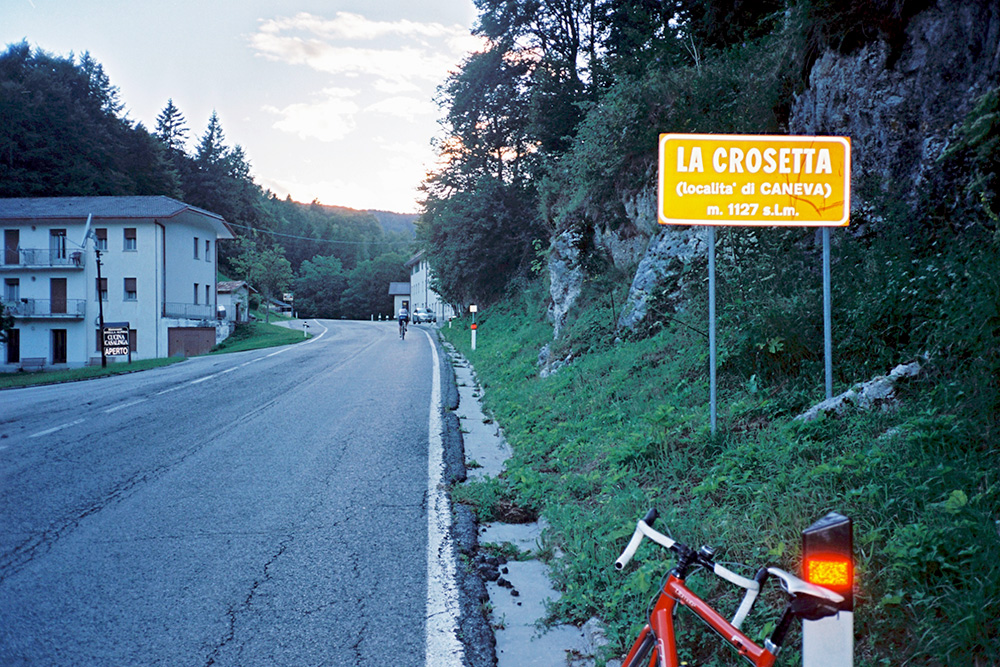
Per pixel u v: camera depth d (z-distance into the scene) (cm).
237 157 11194
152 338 4531
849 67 779
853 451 461
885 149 717
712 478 502
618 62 1716
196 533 549
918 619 286
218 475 742
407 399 1329
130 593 432
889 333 604
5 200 4750
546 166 2091
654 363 945
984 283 411
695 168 604
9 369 4531
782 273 720
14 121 5656
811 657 181
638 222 1347
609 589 402
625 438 688
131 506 629
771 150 600
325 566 475
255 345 3962
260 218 10494
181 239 4831
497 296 3722
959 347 451
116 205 4675
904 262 589
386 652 354
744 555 380
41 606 414
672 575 214
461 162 3622
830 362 581
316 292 13050
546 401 1054
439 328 5194
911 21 707
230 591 434
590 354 1230
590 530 498
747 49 1141
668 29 1575
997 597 269
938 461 387
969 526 307
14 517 600
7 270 4528
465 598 420
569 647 363
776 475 476
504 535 554
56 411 1295
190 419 1127
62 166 5997
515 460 772
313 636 372
